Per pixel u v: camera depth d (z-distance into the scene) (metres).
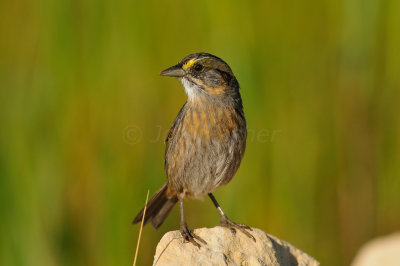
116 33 11.85
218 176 9.52
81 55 11.84
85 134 11.87
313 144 12.53
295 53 12.42
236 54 12.05
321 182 12.68
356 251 12.95
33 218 11.53
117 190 11.93
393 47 12.77
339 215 12.83
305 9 12.48
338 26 12.62
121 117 11.95
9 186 11.45
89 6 11.77
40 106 11.81
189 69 9.55
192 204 12.51
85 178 11.89
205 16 12.09
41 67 11.85
